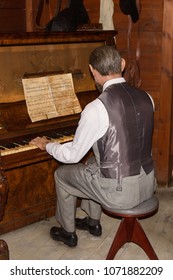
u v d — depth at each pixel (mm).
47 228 3078
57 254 2719
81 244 2848
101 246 2826
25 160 2457
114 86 2258
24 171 2977
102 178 2316
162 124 3719
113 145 2227
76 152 2271
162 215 3305
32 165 3016
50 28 3164
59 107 2887
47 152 2521
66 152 2314
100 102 2205
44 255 2703
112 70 2258
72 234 2787
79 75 3070
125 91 2258
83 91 3105
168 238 2941
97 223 2936
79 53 3055
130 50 3641
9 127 2611
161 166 3807
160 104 3678
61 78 2918
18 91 2693
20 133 2658
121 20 3607
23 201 3029
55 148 2400
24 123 2689
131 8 3510
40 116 2770
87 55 3111
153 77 3656
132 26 3590
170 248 2803
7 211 2945
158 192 3754
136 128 2250
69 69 2998
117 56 2268
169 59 3545
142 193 2318
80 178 2475
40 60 2805
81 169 2480
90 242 2877
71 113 2957
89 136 2223
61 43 2922
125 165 2244
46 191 3166
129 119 2221
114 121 2195
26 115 2711
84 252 2746
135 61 3645
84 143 2240
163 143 3754
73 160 2309
